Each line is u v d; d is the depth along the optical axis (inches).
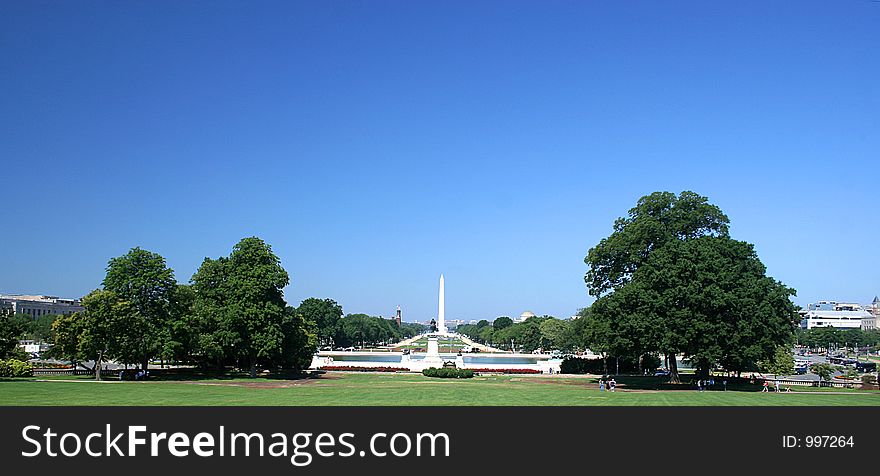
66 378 3080.7
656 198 3314.5
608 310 3014.3
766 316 2787.9
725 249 2982.3
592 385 3053.6
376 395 2265.0
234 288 3548.2
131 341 3122.5
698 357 2797.7
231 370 3843.5
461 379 3518.7
